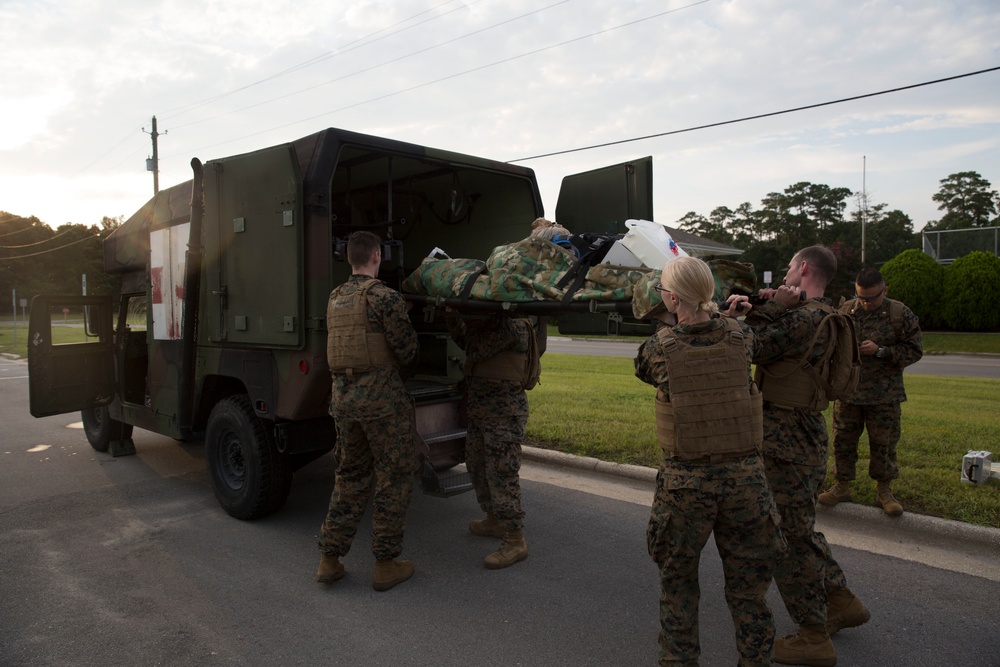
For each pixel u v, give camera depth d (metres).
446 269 4.00
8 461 6.70
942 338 26.08
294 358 4.21
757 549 2.38
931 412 8.12
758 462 2.41
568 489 5.44
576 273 3.41
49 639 3.15
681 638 2.44
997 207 77.06
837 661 2.88
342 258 4.46
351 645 3.08
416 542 4.40
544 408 8.25
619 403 8.71
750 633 2.38
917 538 4.25
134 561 4.10
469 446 4.30
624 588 3.66
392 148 4.55
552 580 3.76
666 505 2.44
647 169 4.66
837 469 4.64
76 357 6.08
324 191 4.11
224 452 4.94
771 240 66.56
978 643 3.01
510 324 3.97
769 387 2.88
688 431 2.36
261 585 3.74
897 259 29.17
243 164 4.51
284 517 4.92
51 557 4.16
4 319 64.00
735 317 2.70
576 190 5.16
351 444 3.62
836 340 2.83
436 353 5.66
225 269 4.73
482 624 3.26
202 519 4.88
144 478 6.03
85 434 7.77
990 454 4.89
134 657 2.99
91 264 73.75
